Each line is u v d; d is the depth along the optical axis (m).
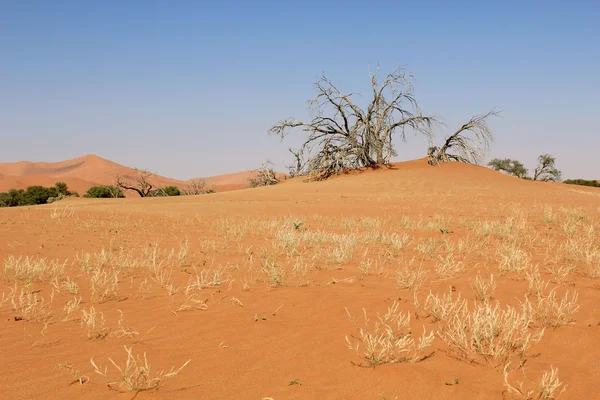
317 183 46.34
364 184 43.59
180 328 5.04
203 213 21.75
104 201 31.97
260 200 30.66
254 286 7.19
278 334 4.80
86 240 11.91
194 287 7.06
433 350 4.22
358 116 54.47
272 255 10.16
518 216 19.69
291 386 3.51
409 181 43.94
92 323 5.11
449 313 5.23
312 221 19.28
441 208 24.16
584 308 5.58
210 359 4.10
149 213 20.23
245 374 3.75
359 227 16.80
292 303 6.11
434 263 9.27
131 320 5.35
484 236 13.98
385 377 3.61
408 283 7.03
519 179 47.78
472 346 4.15
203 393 3.39
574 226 15.13
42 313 5.55
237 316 5.51
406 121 54.03
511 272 8.05
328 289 6.86
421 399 3.27
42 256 9.48
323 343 4.49
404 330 4.85
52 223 14.81
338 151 53.69
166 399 3.29
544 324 4.89
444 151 55.34
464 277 7.66
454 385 3.46
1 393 3.37
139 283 7.41
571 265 8.59
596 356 4.03
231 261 9.63
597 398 3.26
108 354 4.20
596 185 83.25
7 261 8.69
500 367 3.80
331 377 3.66
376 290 6.77
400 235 13.94
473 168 50.78
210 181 153.00
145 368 3.78
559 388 3.41
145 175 62.81
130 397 3.31
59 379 3.62
